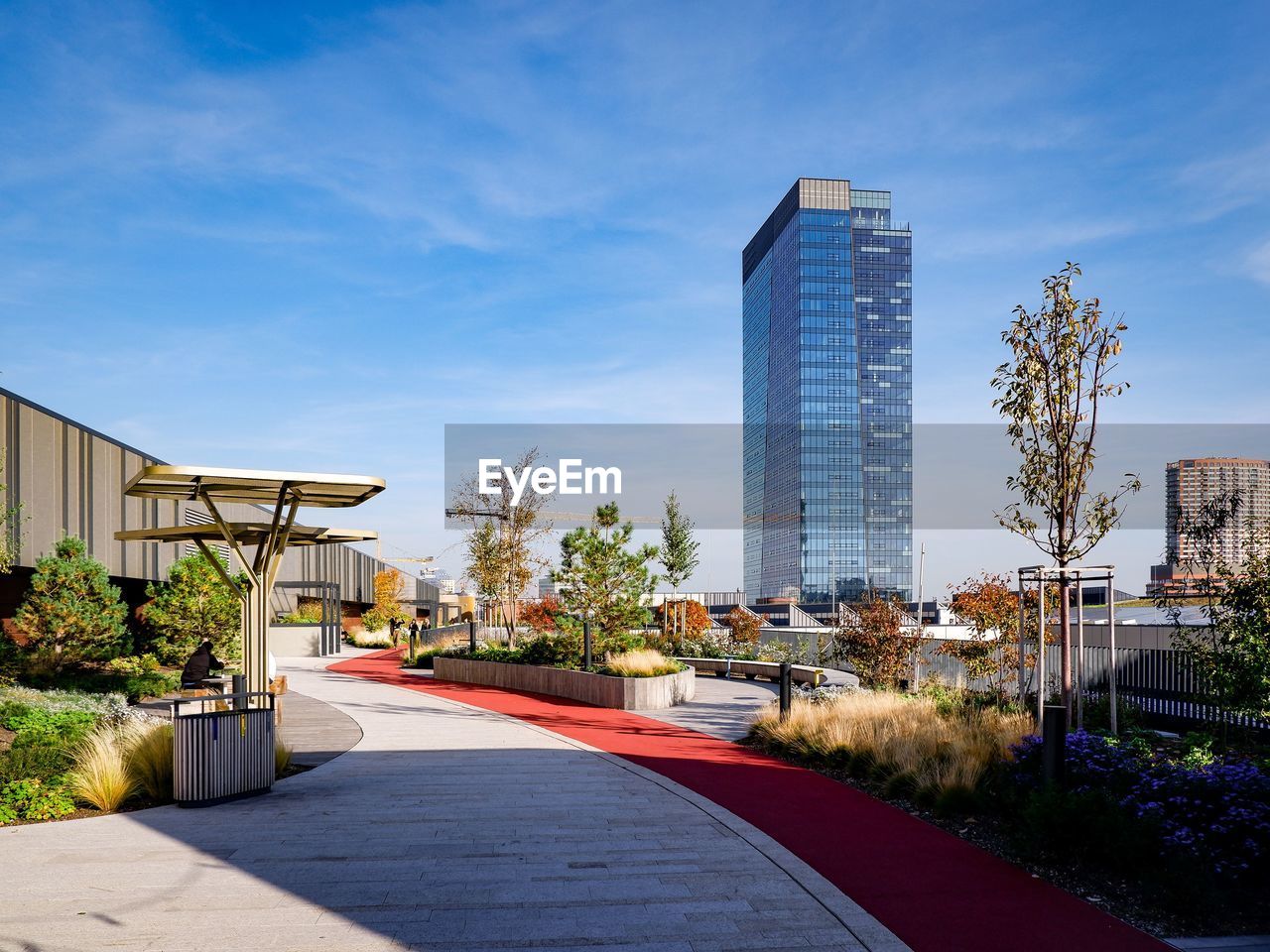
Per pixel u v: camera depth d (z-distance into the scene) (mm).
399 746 14992
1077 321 12945
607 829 9141
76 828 9086
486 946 5945
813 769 12984
